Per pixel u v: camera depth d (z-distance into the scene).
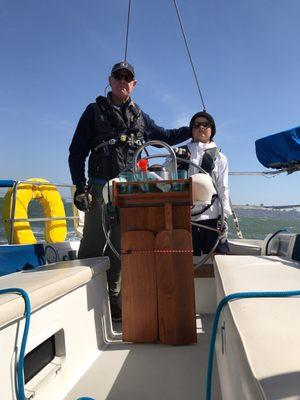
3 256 2.54
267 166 2.97
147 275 2.27
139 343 2.29
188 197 2.23
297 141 2.55
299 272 1.84
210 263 3.05
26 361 1.55
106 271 2.67
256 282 1.62
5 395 1.33
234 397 1.11
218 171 3.06
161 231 2.25
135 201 2.28
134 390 1.78
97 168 2.88
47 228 4.19
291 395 0.69
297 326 1.04
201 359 2.06
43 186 4.17
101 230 2.88
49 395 1.64
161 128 3.32
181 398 1.71
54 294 1.67
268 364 0.82
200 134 3.19
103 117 2.89
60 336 1.82
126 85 2.88
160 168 2.43
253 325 1.05
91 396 1.74
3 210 3.86
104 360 2.10
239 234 3.99
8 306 1.31
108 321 2.48
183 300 2.24
